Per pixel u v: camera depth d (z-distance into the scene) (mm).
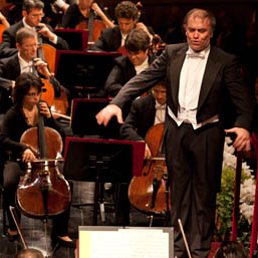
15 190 13695
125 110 14828
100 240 9914
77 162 12672
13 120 14219
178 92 11109
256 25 23875
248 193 13250
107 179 12828
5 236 14023
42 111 14367
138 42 15328
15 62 16625
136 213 15633
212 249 12312
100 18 22438
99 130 15391
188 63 11078
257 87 16859
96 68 17375
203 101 10945
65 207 13273
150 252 9930
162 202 14016
